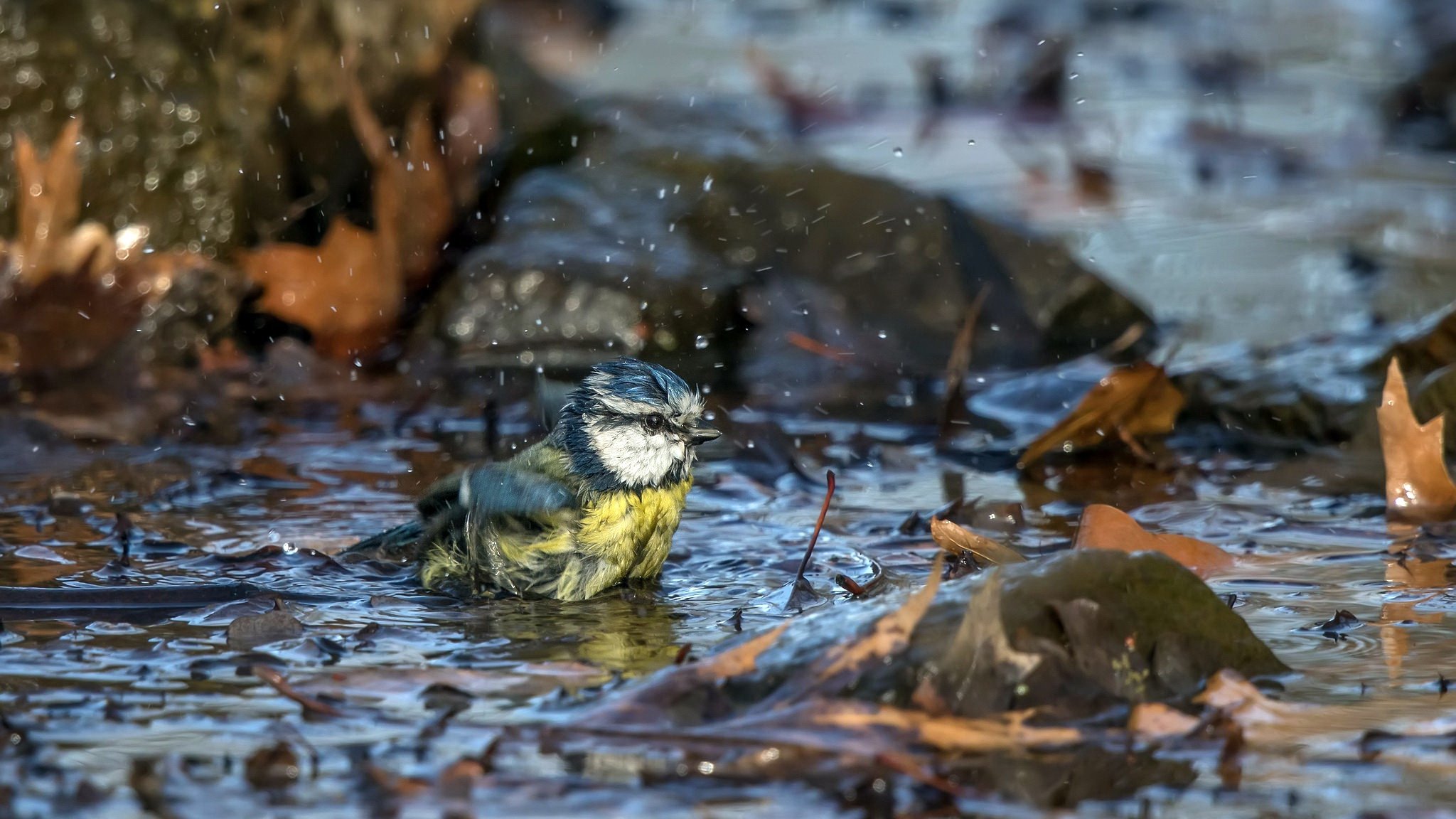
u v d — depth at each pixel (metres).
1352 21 26.77
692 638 7.27
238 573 8.40
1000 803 5.24
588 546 8.11
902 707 5.87
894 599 6.46
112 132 13.23
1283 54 24.80
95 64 13.15
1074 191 17.91
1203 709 6.06
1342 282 15.24
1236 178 18.80
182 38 13.50
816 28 26.08
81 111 13.14
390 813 5.18
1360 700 6.22
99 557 8.59
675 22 26.19
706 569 8.64
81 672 6.69
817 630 6.27
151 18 13.36
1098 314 14.44
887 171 18.27
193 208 13.49
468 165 15.07
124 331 12.84
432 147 14.09
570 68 21.94
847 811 5.17
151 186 13.36
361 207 14.85
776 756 5.61
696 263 14.23
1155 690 6.15
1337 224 17.08
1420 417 10.77
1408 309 14.33
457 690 6.36
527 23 23.86
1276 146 19.91
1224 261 16.05
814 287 14.72
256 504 9.82
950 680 5.92
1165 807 5.20
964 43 25.08
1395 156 19.70
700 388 13.10
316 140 14.45
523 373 13.36
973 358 14.10
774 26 26.12
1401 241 16.45
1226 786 5.37
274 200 14.12
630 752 5.66
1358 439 11.13
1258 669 6.50
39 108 13.03
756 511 9.85
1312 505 9.80
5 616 7.51
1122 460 11.05
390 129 14.96
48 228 12.53
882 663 5.98
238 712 6.17
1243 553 8.71
